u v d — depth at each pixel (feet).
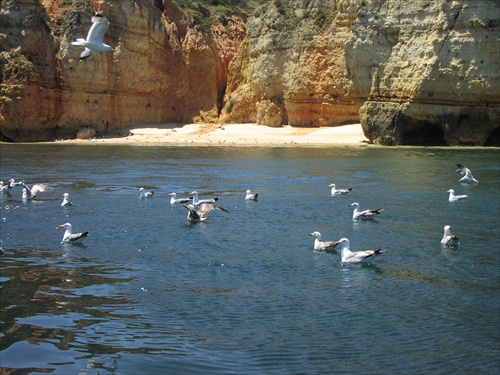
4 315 53.26
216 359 45.62
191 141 236.02
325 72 247.09
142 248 75.31
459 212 96.58
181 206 102.89
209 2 339.77
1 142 242.17
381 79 208.95
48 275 64.23
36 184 116.06
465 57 194.59
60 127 254.27
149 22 270.26
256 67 263.70
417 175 136.77
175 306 55.62
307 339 49.14
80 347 47.32
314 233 75.56
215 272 65.77
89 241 78.79
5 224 88.53
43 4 264.11
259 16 269.44
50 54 252.62
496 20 191.83
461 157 169.68
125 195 113.80
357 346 48.03
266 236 81.71
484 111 197.57
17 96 242.78
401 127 207.00
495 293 59.88
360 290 60.44
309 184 126.00
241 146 216.33
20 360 45.11
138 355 46.03
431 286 61.72
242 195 113.50
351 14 243.40
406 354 46.80
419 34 201.98
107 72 258.37
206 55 282.77
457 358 46.26
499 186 120.67
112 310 54.65
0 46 248.73
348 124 245.04
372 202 105.40
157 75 273.75
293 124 253.44
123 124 265.34
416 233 83.15
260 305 56.18
